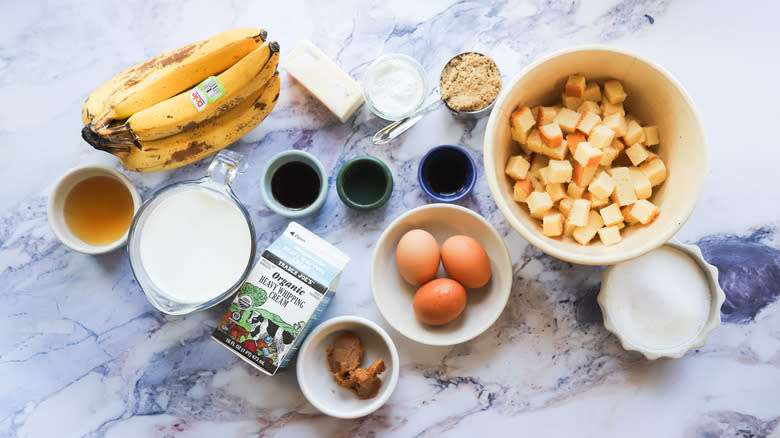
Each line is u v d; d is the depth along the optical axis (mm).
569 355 703
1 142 722
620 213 616
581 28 708
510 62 713
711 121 702
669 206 597
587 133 620
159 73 617
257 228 718
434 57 716
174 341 715
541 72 606
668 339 667
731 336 698
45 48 723
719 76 700
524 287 708
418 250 639
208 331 714
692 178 576
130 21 721
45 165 724
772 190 696
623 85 632
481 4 712
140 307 719
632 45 706
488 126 589
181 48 633
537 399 703
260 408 709
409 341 706
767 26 693
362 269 713
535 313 706
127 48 723
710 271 658
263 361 623
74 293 721
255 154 722
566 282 706
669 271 672
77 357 719
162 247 643
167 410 713
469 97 666
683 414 698
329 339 687
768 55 694
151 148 632
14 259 720
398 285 688
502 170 631
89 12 721
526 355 704
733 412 694
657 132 629
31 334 720
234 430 709
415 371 706
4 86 723
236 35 616
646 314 668
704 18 698
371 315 711
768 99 696
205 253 644
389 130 676
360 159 675
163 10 720
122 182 681
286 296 623
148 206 640
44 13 721
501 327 707
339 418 685
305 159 680
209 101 607
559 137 616
